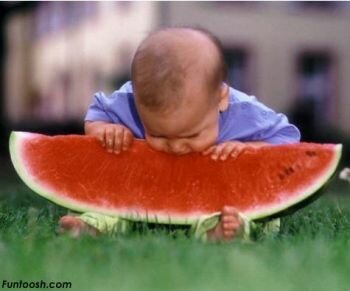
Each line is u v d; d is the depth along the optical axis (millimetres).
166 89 1115
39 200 1691
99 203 1245
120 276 828
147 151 1263
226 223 1108
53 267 867
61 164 1271
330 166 1243
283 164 1246
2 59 5266
